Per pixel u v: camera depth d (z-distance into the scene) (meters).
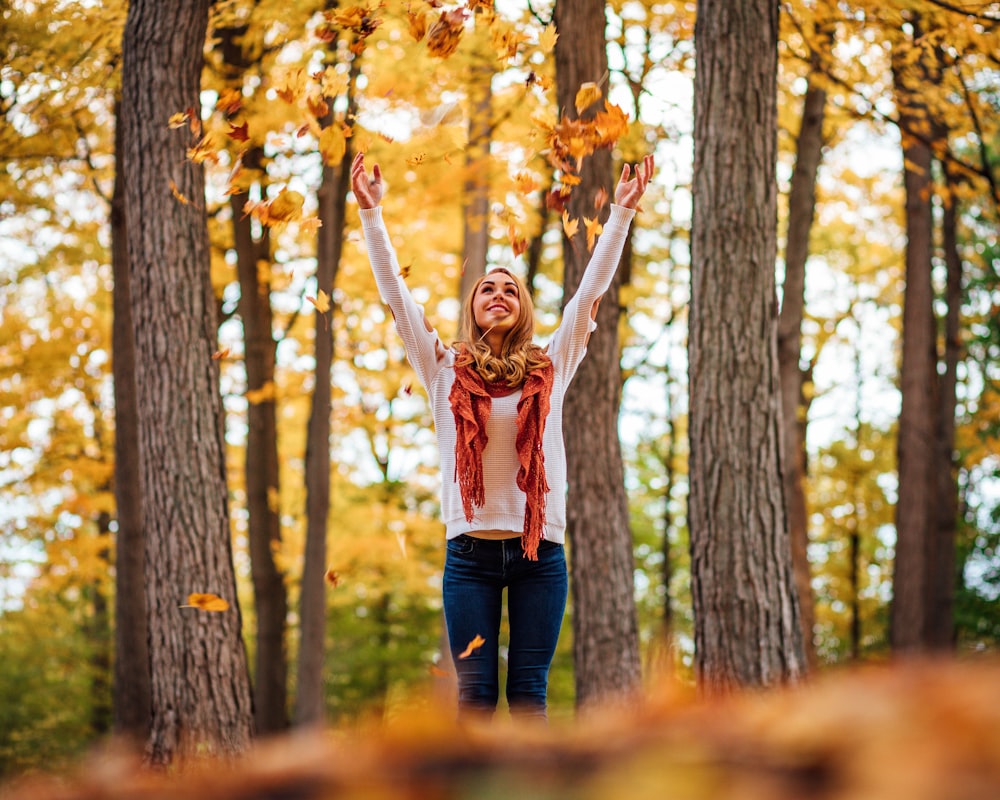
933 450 11.82
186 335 5.73
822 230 15.12
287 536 13.16
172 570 5.58
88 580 13.23
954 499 12.83
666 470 17.02
